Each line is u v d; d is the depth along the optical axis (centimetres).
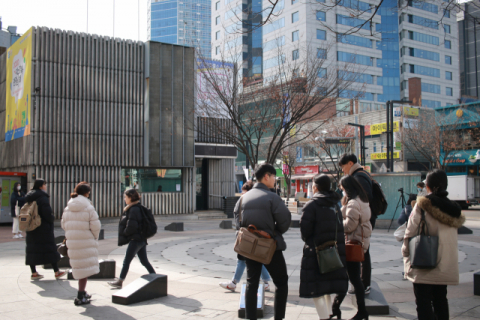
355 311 523
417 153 3809
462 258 920
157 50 2114
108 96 2042
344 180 505
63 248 646
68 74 1961
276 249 431
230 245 1164
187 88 2167
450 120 3666
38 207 698
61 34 1961
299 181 4756
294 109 1531
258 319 500
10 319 499
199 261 912
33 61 1892
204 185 2397
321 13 4878
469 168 3741
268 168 457
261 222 429
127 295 565
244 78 1600
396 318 495
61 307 550
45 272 783
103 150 2014
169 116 2133
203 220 2111
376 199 550
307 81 1505
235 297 602
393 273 764
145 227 643
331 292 423
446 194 399
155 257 966
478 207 3400
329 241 427
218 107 1834
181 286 671
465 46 6719
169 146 2130
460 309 524
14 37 3938
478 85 6562
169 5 14525
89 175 1991
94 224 564
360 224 494
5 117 2227
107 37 2058
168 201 2170
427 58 6294
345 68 1889
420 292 396
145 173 2144
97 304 564
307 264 433
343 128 3762
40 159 1873
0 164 2289
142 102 2112
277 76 1627
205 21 14550
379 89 5809
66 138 1939
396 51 5938
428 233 391
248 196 446
